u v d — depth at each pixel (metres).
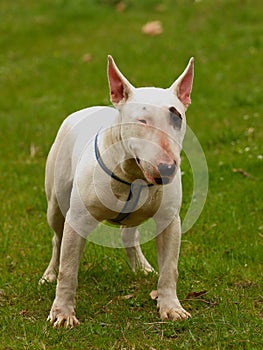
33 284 6.09
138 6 19.56
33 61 15.68
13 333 5.12
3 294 5.92
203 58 14.20
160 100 4.55
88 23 18.39
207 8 17.83
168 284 5.29
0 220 7.88
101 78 13.91
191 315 5.30
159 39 15.88
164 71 13.53
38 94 13.58
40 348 4.78
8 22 18.77
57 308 5.22
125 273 6.28
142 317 5.34
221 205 7.75
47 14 19.41
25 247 7.07
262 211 7.62
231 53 14.33
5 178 9.39
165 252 5.27
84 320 5.34
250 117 10.80
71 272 5.19
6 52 16.69
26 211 8.18
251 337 4.82
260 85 12.28
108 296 5.80
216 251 6.73
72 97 12.94
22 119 11.96
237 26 16.23
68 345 4.88
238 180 8.48
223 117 10.93
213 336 4.87
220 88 12.35
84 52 15.83
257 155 9.14
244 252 6.57
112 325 5.20
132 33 16.91
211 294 5.69
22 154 10.38
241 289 5.78
